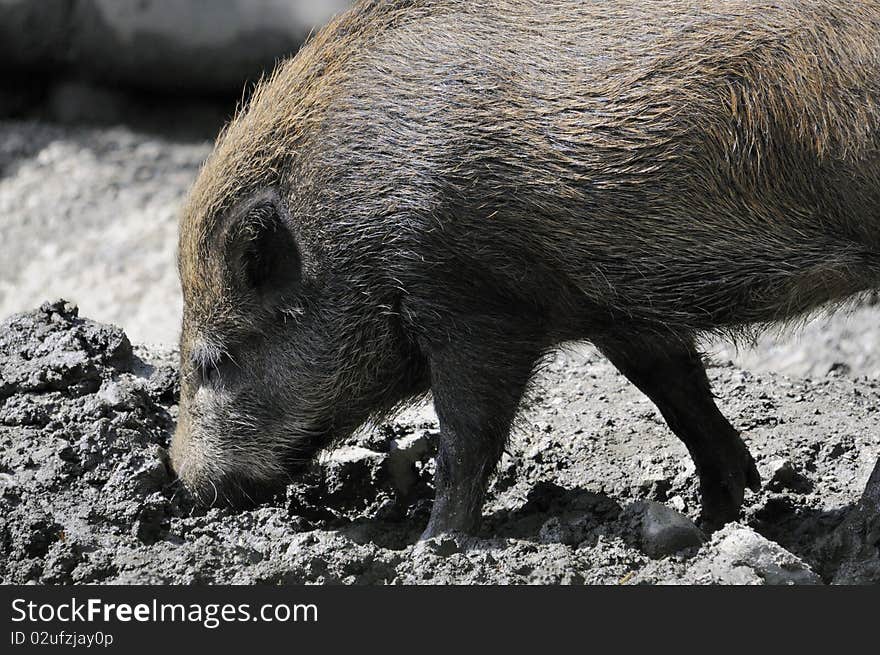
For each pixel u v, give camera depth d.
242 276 18.33
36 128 51.81
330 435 19.17
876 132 15.80
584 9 17.11
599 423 23.69
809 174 16.16
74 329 21.86
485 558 16.59
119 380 21.27
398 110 17.09
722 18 16.52
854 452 22.28
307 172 17.58
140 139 50.94
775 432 23.20
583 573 16.50
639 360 19.22
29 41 51.34
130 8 50.12
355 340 18.14
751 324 17.92
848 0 16.25
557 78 16.70
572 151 16.55
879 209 16.08
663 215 16.56
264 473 19.25
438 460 18.00
